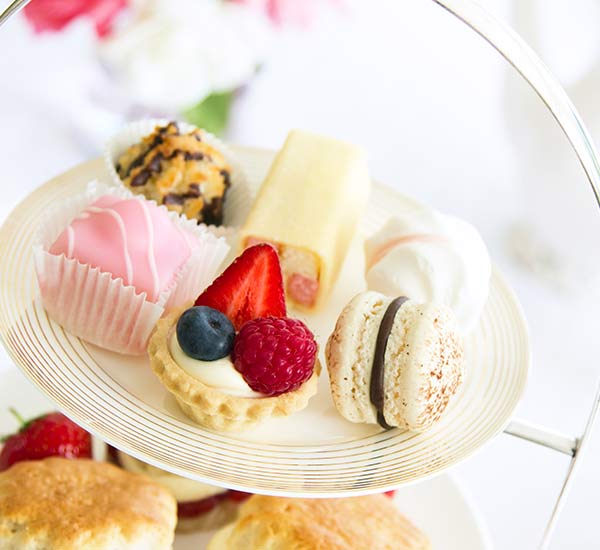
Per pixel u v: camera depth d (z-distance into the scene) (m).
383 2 0.85
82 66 0.75
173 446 0.42
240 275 0.43
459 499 0.52
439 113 0.78
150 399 0.44
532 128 0.64
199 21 0.71
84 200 0.48
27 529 0.47
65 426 0.51
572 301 0.67
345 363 0.43
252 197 0.53
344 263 0.50
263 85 0.77
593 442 0.61
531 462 0.61
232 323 0.43
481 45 0.84
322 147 0.51
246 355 0.42
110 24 0.71
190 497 0.51
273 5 0.74
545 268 0.68
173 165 0.51
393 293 0.46
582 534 0.57
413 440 0.43
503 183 0.72
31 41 0.76
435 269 0.46
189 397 0.42
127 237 0.45
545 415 0.61
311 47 0.81
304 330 0.43
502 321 0.48
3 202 0.68
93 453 0.52
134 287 0.44
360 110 0.77
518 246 0.68
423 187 0.71
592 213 0.65
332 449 0.43
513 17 0.68
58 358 0.44
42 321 0.45
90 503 0.48
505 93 0.65
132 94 0.73
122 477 0.50
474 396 0.45
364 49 0.82
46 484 0.49
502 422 0.44
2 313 0.44
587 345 0.65
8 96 0.75
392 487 0.41
